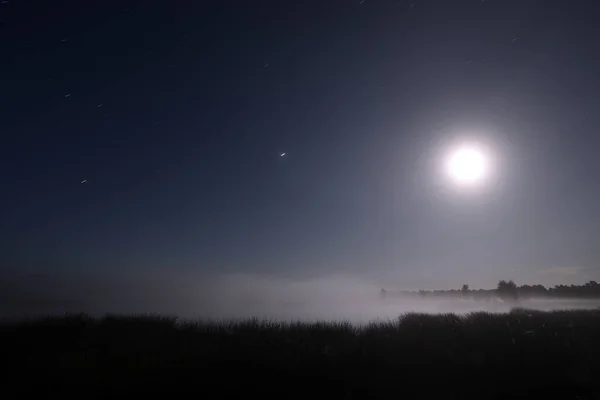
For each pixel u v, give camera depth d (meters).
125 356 11.55
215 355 11.50
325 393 8.97
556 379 10.04
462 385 9.66
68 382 9.12
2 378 9.45
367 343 13.94
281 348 12.77
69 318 17.52
